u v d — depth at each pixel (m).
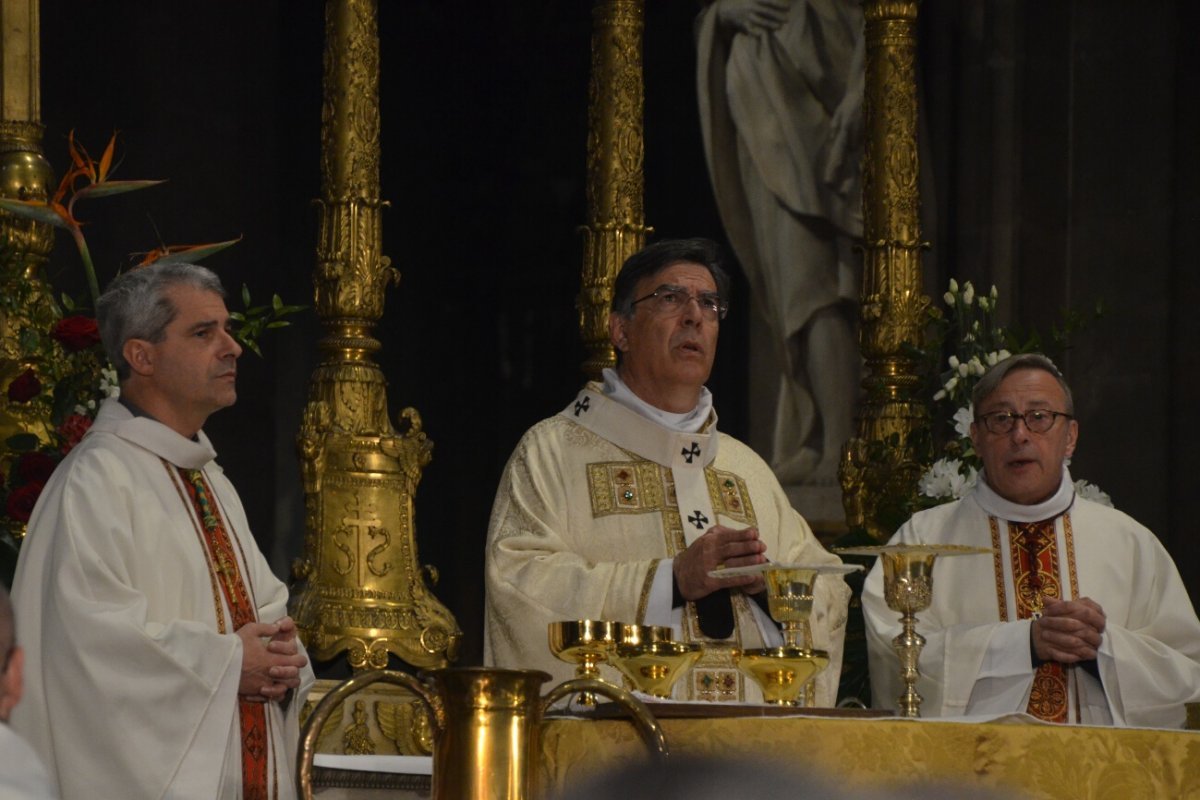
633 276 14.14
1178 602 14.08
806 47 28.00
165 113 26.77
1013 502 14.44
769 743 9.96
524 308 30.03
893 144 21.53
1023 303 27.53
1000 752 10.05
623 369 14.42
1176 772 10.30
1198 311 26.75
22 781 5.48
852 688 18.23
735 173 28.42
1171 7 27.39
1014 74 27.81
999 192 27.66
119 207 26.02
